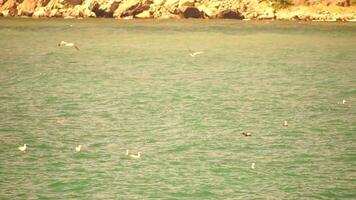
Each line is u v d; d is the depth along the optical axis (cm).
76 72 8225
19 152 4531
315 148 4688
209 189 3897
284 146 4731
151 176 4088
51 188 3894
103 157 4434
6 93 6638
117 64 9044
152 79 7669
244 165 4303
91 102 6231
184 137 4947
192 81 7525
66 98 6419
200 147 4688
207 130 5159
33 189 3875
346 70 8519
